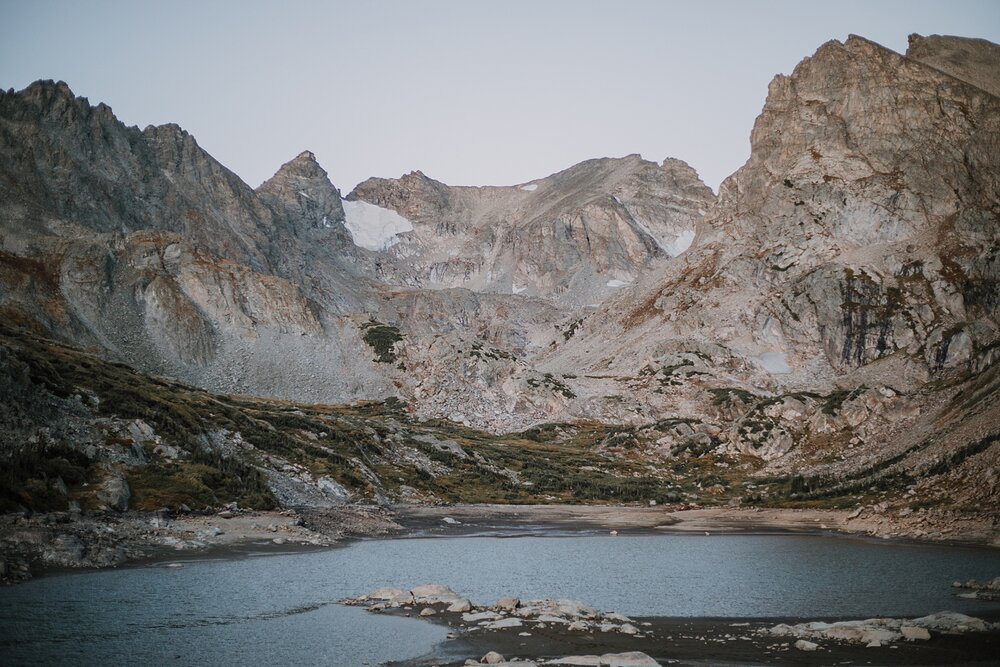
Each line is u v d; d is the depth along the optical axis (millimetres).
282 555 67688
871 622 42625
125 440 85000
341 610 45469
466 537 94188
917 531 89312
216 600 46969
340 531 87938
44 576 50438
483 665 33531
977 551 75812
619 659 34656
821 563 69812
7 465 66438
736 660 35594
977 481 99375
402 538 90375
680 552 80375
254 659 34750
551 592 55281
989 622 42562
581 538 95250
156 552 61844
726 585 58375
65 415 84875
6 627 38125
